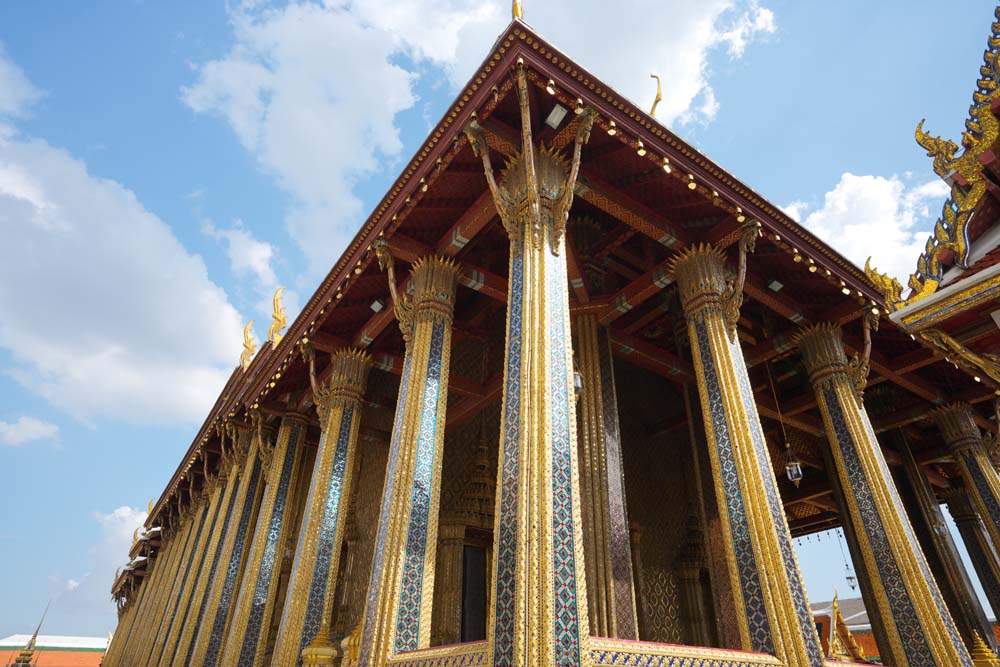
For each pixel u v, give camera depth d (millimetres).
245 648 11078
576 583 4699
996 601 14023
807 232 8695
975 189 3305
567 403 5688
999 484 11656
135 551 31094
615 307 9367
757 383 13016
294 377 13656
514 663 4293
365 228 9188
